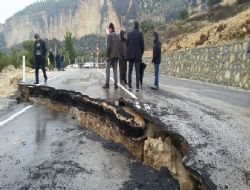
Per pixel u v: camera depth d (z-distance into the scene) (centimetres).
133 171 695
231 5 5191
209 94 1359
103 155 780
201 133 702
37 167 702
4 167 698
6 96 1541
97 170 696
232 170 531
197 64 2367
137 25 1340
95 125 979
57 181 641
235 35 2208
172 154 690
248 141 659
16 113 1170
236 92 1503
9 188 607
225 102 1125
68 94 1186
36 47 1559
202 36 2706
